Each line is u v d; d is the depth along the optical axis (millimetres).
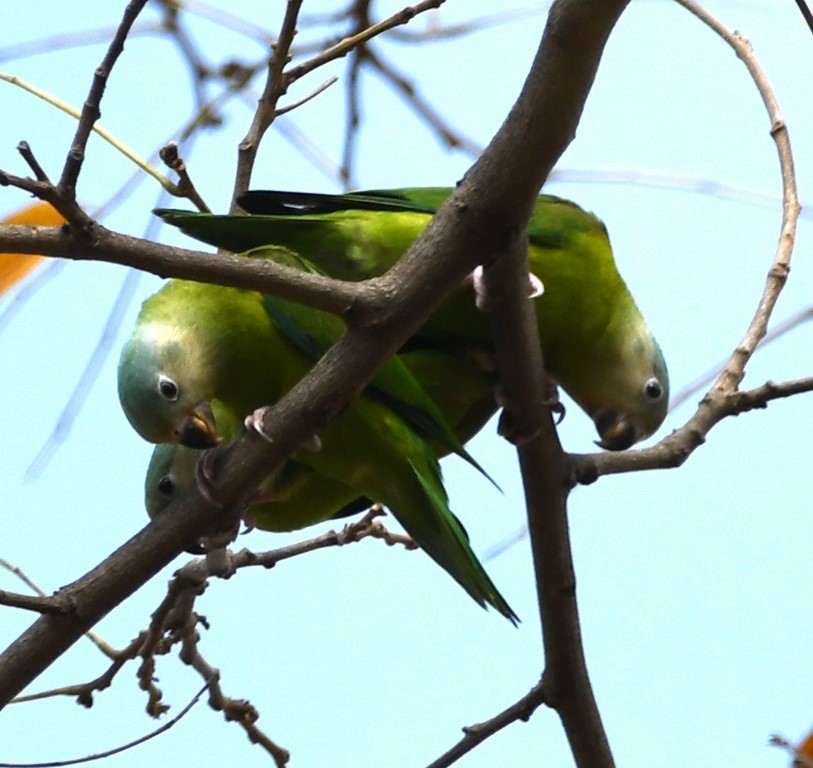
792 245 8203
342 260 9383
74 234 5523
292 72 8227
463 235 6305
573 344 9820
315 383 6609
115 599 6559
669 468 7781
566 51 5758
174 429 9164
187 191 7496
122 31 5414
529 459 7457
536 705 7641
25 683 6422
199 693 7613
